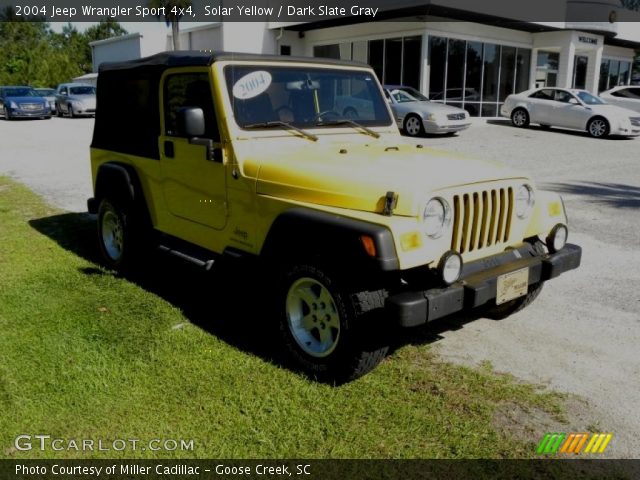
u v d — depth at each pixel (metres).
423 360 4.05
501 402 3.54
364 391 3.61
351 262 3.31
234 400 3.49
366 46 23.25
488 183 3.72
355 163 3.83
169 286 5.38
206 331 4.41
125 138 5.43
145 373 3.77
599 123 18.09
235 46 24.56
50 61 53.19
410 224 3.29
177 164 4.69
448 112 17.28
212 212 4.44
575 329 4.59
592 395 3.64
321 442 3.13
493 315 4.83
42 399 3.47
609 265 6.15
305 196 3.72
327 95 4.70
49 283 5.39
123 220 5.42
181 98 4.55
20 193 9.77
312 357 3.77
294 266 3.75
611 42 28.94
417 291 3.40
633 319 4.78
